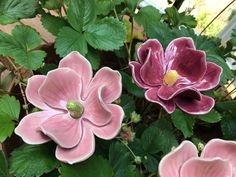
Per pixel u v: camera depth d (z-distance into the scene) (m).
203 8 0.48
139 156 0.27
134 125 0.31
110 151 0.26
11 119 0.27
